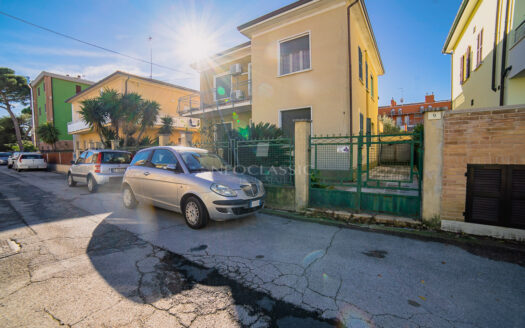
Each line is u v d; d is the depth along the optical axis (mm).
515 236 3938
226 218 4480
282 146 6246
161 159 5676
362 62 11617
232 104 12836
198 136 20453
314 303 2451
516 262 3320
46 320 2186
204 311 2324
